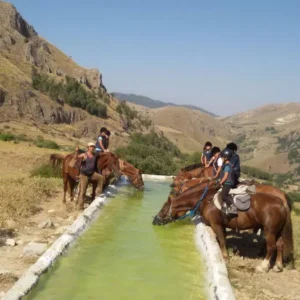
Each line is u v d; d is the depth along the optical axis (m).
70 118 130.62
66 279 7.72
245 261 9.85
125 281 8.00
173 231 11.92
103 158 15.07
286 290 8.25
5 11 196.12
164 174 30.64
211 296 7.34
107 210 13.64
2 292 7.05
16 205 13.50
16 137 74.81
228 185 9.61
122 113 174.50
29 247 9.62
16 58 164.25
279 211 9.06
